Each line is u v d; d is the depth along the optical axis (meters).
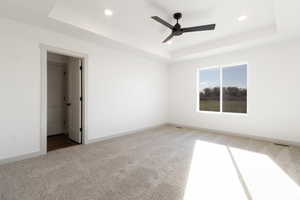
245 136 4.14
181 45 4.46
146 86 5.08
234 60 4.31
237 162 2.58
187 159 2.70
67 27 2.84
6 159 2.52
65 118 4.67
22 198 1.66
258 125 3.94
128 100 4.50
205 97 5.14
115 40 3.47
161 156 2.83
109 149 3.19
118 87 4.23
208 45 4.20
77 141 3.71
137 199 1.65
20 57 2.64
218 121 4.65
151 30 3.48
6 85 2.51
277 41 3.56
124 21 3.05
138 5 2.52
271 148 3.28
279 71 3.63
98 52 3.75
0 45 2.46
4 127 2.50
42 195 1.71
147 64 5.09
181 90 5.55
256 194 1.75
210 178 2.08
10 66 2.55
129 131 4.54
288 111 3.54
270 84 3.75
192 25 3.19
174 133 4.59
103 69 3.87
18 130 2.63
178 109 5.65
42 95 2.88
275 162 2.58
